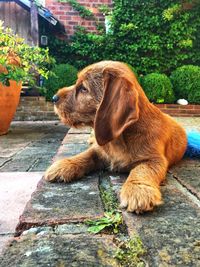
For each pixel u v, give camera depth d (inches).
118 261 9.0
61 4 84.9
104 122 16.1
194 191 15.2
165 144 18.9
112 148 18.1
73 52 82.4
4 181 20.1
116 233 10.9
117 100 15.9
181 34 81.6
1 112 45.3
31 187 18.6
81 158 18.6
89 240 10.3
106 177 18.1
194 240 10.1
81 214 12.2
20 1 73.0
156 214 12.2
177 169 20.1
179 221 11.6
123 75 16.5
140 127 17.5
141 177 14.8
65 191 15.3
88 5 86.6
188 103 74.4
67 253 9.4
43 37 80.1
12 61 45.3
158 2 81.0
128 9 81.0
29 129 55.6
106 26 84.5
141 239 10.1
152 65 82.6
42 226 11.4
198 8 81.5
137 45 81.4
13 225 13.3
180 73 75.1
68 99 20.1
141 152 17.3
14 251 9.6
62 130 54.1
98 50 82.6
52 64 73.0
